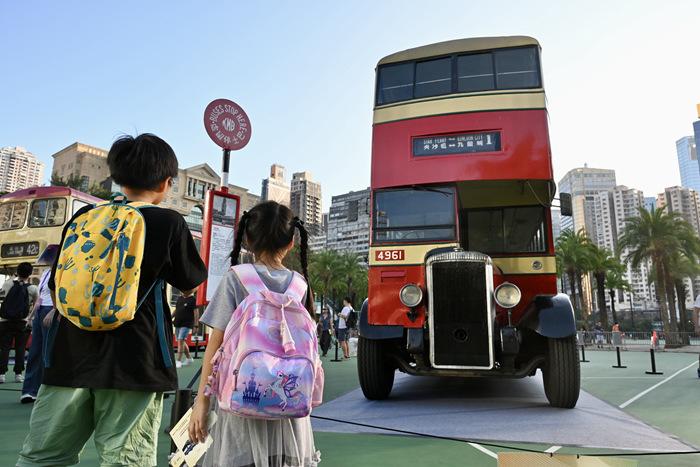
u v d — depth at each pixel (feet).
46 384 6.39
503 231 24.85
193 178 211.41
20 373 26.12
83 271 6.16
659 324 205.16
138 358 6.46
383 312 21.18
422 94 22.74
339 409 20.27
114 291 6.18
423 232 21.48
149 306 6.77
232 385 5.52
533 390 25.91
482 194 23.48
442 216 21.44
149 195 7.36
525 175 20.54
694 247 107.96
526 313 20.43
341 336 52.39
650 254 110.11
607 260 138.31
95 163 226.99
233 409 5.44
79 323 6.13
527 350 21.59
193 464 7.15
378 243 21.97
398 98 23.15
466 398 23.17
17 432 14.74
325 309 61.11
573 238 143.43
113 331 6.41
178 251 7.04
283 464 5.97
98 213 6.64
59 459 6.45
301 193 502.38
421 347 19.71
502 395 24.12
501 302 18.69
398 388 26.91
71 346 6.39
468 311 19.19
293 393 5.53
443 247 20.84
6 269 45.55
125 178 7.20
